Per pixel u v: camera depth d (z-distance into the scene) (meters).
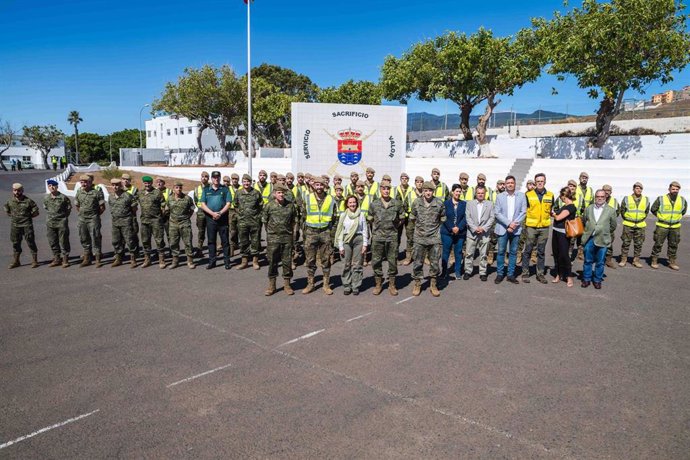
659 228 9.54
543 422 3.91
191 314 6.68
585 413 4.05
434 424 3.87
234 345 5.54
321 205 7.57
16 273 9.21
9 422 3.95
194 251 11.57
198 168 37.22
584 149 26.66
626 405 4.18
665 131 31.00
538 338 5.76
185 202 9.51
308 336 5.83
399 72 29.34
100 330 6.05
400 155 14.32
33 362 5.09
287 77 58.44
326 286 7.76
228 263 9.62
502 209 8.38
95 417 4.01
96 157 90.06
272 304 7.16
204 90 38.59
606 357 5.20
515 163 24.62
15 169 68.12
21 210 9.47
